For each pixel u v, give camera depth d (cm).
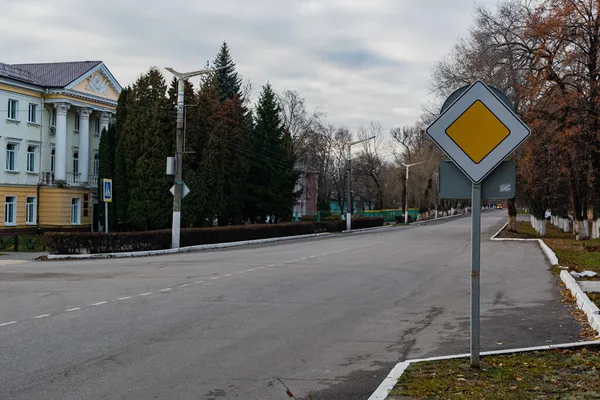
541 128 3241
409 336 892
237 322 1001
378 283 1571
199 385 630
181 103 3006
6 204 4494
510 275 1797
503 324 982
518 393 559
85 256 2586
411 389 579
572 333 893
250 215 5509
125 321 1004
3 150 4453
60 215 4822
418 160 8462
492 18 3634
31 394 595
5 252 2905
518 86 3347
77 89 4928
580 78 3228
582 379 606
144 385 629
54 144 4959
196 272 1852
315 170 8712
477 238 625
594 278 1602
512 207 4916
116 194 4391
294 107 7312
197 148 4506
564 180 3938
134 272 1867
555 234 5150
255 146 5419
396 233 5238
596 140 3178
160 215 4209
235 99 5350
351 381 648
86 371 684
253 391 609
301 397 589
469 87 589
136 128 4275
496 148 582
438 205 11025
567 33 3166
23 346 812
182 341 849
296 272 1850
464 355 720
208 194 4397
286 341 855
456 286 1513
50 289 1439
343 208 10119
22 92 4619
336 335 898
